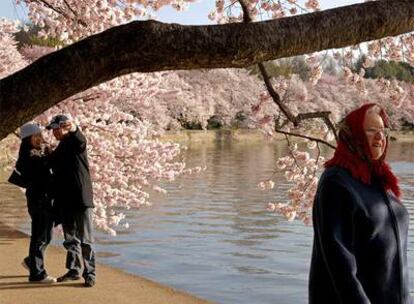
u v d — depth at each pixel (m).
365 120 2.67
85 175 6.71
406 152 43.31
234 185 24.23
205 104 50.06
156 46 2.45
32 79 2.49
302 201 8.68
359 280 2.56
